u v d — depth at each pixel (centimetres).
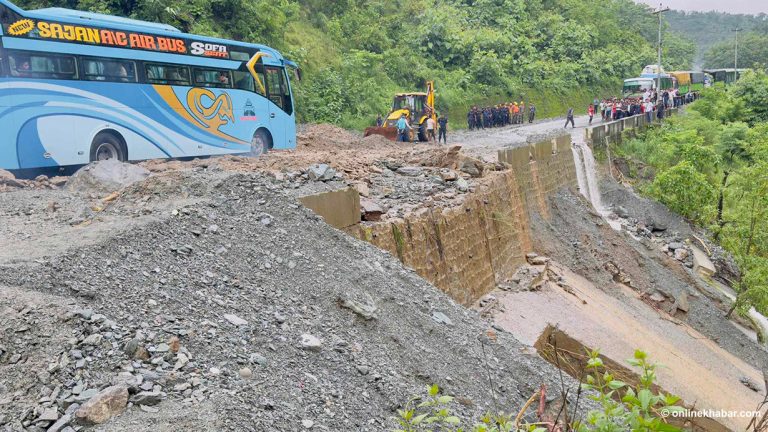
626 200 2855
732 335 2111
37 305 584
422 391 697
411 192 1410
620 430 382
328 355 677
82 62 1490
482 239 1519
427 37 5278
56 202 1073
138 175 1199
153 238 776
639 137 3641
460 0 6681
